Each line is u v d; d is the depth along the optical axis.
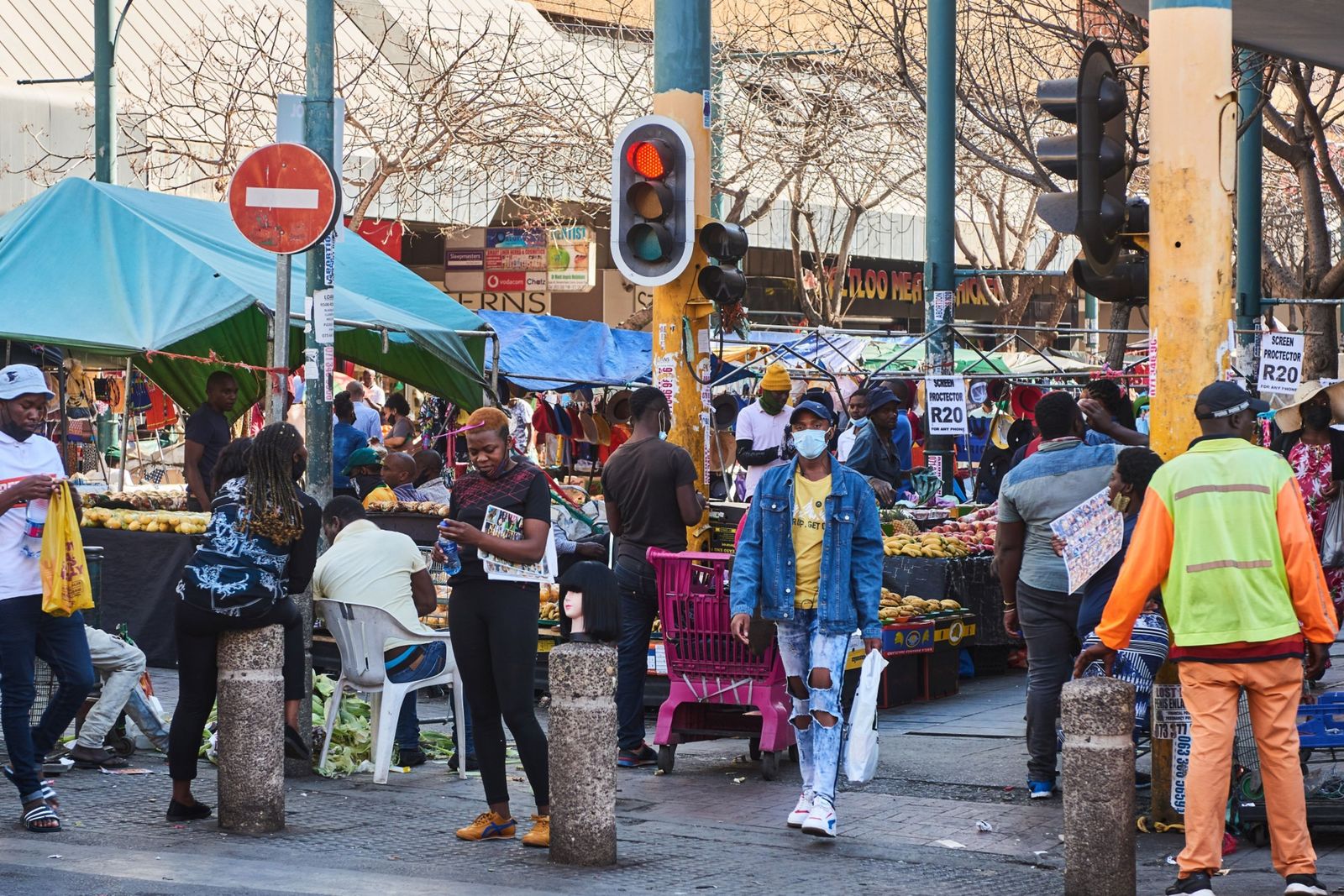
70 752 10.06
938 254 18.55
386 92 32.78
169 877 7.39
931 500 18.03
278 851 8.06
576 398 24.22
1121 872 7.08
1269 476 7.02
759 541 8.73
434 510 14.30
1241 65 19.83
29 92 28.16
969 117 33.09
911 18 32.00
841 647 8.58
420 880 7.50
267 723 8.45
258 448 8.38
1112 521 8.47
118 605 14.12
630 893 7.39
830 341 25.55
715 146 30.47
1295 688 6.96
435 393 18.69
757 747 10.86
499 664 8.23
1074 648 9.55
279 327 10.16
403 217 33.41
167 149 29.30
